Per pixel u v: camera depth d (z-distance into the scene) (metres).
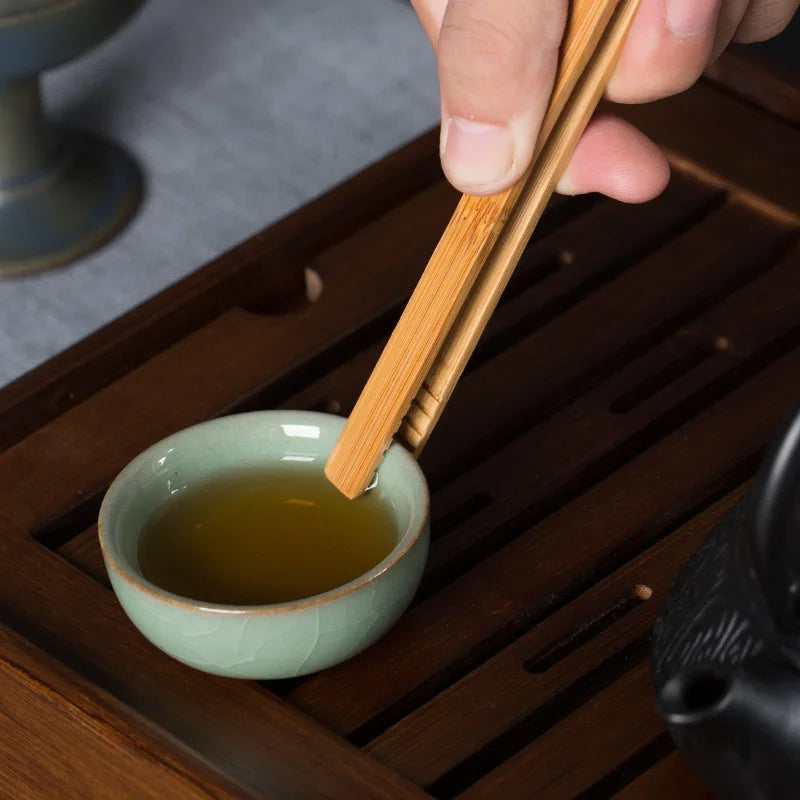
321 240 0.69
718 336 0.66
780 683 0.53
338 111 1.14
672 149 0.71
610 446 0.64
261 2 1.24
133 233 1.05
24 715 0.58
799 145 0.71
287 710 0.59
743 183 0.70
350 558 0.59
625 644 0.60
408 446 0.60
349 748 0.58
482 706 0.59
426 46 1.19
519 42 0.54
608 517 0.62
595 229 0.69
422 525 0.58
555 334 0.67
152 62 1.20
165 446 0.60
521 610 0.60
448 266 0.57
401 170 0.70
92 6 0.93
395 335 0.58
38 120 1.04
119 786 0.57
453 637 0.60
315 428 0.61
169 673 0.59
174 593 0.58
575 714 0.58
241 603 0.58
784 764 0.53
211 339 0.67
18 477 0.64
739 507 0.56
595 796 0.58
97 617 0.60
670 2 0.57
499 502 0.63
